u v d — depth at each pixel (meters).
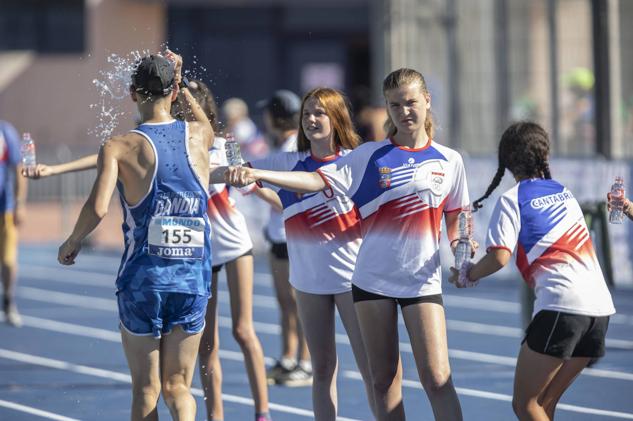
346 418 23.80
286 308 27.56
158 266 16.66
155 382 16.92
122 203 16.98
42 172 20.50
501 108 49.53
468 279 17.45
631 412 23.94
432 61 48.69
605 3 41.44
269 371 28.20
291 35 87.06
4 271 36.81
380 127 30.83
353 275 18.11
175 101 18.02
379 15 48.78
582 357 17.17
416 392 26.27
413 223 17.59
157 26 86.00
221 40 86.50
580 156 43.09
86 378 28.31
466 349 32.25
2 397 26.05
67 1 92.12
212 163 20.92
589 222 27.41
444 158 17.84
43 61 90.38
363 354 19.73
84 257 57.75
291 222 19.97
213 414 21.55
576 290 16.86
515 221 17.19
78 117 89.88
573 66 51.53
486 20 49.53
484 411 24.27
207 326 21.47
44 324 37.38
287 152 20.45
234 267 21.97
